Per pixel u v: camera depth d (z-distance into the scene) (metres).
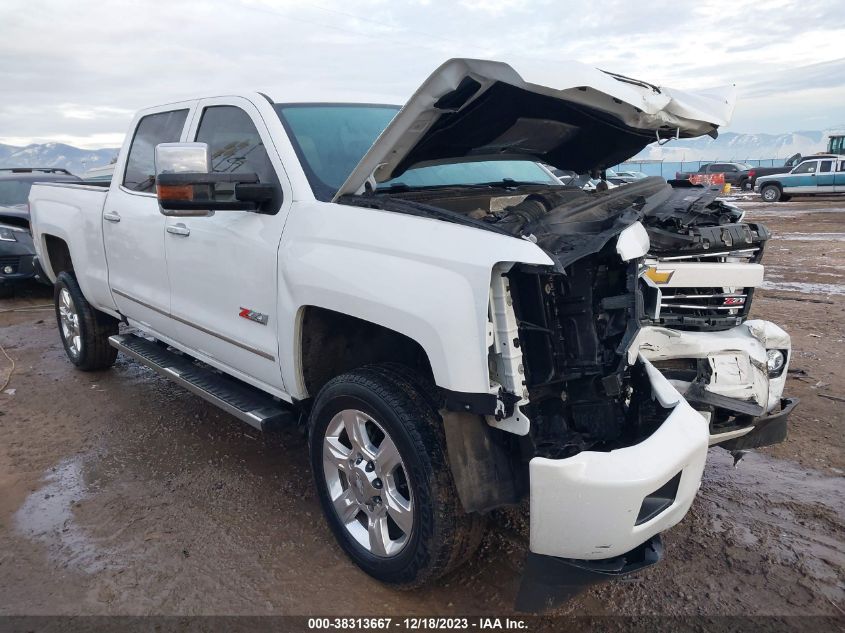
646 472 2.22
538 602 2.40
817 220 18.77
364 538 2.88
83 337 5.38
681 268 3.31
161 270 4.00
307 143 3.26
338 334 3.09
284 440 4.29
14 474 3.82
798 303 8.23
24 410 4.80
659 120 2.91
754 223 3.69
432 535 2.48
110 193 4.67
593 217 2.74
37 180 10.12
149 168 4.30
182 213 2.96
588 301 2.53
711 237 3.36
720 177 35.91
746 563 3.01
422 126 2.63
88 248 4.94
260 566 2.96
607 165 3.82
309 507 3.47
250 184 3.05
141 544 3.13
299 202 3.03
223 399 3.48
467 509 2.42
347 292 2.65
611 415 2.69
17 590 2.79
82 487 3.67
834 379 5.31
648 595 2.80
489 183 3.79
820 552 3.09
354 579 2.89
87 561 2.99
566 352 2.57
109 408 4.83
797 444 4.20
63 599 2.73
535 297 2.47
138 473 3.84
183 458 4.03
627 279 2.48
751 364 3.38
